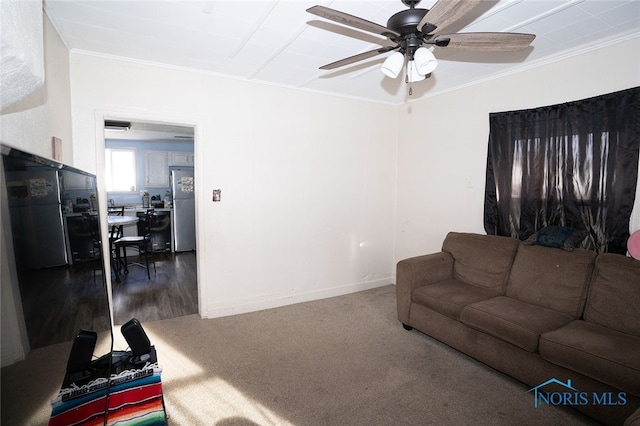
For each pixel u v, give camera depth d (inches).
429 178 158.2
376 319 132.0
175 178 255.6
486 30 92.1
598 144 100.6
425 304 111.4
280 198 144.0
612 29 91.6
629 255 94.1
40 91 77.1
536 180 116.4
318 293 156.6
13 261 30.7
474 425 74.0
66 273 44.1
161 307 142.5
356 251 167.5
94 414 46.3
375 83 139.3
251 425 73.6
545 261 102.4
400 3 78.2
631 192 94.2
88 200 56.4
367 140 166.7
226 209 132.4
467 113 139.9
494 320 89.6
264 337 115.4
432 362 100.3
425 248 161.5
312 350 106.7
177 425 73.3
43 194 38.5
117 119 115.3
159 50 105.9
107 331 61.5
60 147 92.8
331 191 157.8
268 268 143.1
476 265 120.1
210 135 127.6
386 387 87.8
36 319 34.5
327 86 143.6
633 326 80.4
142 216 216.1
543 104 114.9
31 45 32.9
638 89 92.2
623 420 67.7
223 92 129.1
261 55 109.8
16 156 32.2
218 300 133.1
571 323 88.0
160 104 118.3
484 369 96.7
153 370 64.6
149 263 222.2
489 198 131.0
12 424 28.7
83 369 46.3
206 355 102.7
